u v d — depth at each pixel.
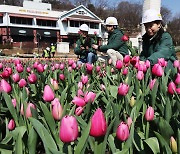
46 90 2.18
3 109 2.81
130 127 1.91
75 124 1.52
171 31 79.88
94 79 4.50
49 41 69.19
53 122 1.92
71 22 69.75
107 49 7.41
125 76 3.95
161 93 2.86
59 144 1.90
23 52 55.88
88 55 8.41
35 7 69.25
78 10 70.69
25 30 66.50
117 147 1.93
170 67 4.52
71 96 3.42
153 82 2.85
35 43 64.50
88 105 2.34
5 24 64.69
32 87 3.73
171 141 1.79
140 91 3.11
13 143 2.16
